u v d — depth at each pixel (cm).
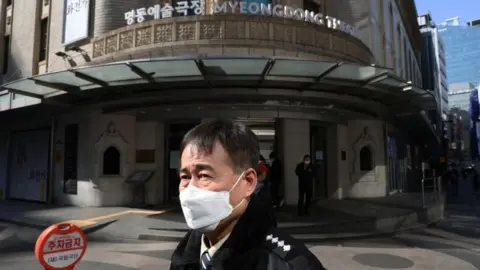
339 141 1412
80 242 260
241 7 1136
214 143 131
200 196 129
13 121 1558
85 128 1246
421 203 1240
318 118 1274
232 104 1140
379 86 1103
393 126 1766
